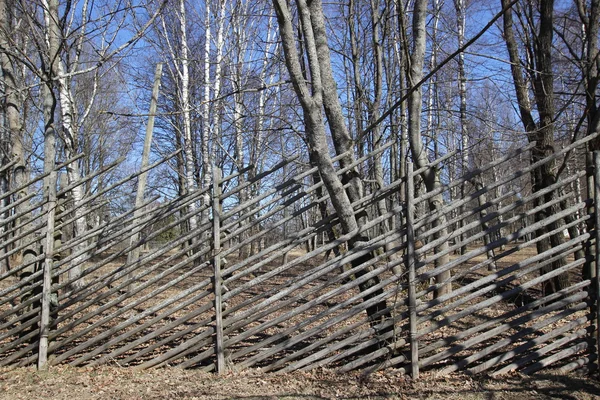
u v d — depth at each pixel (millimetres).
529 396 3922
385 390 4125
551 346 4387
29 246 5570
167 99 17125
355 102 11711
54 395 4266
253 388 4277
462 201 4418
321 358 4984
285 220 4809
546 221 4375
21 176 7496
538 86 7445
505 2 8211
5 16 7805
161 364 4898
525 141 8672
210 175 15492
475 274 11859
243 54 15023
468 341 4402
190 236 4883
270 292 4676
